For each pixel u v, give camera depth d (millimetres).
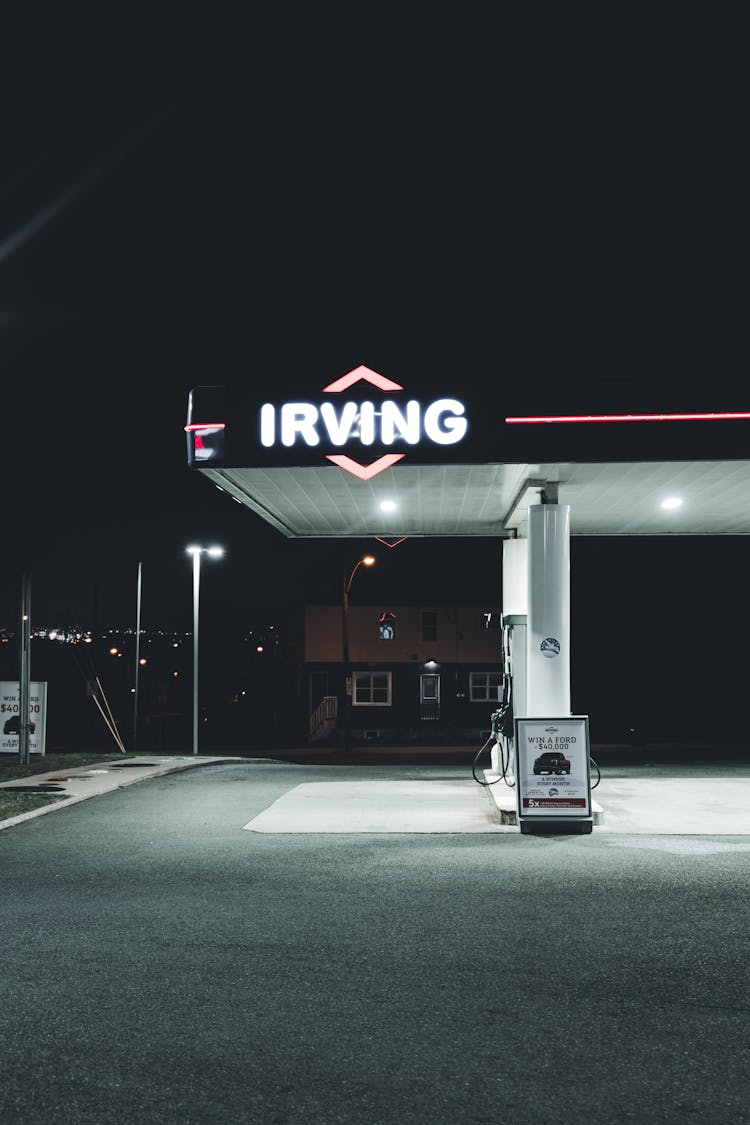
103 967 6527
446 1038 5219
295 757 38156
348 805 14305
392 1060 4914
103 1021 5488
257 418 12828
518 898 8422
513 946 6984
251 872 9641
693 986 6086
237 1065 4855
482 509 16578
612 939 7141
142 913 8000
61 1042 5172
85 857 10594
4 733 25375
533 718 11812
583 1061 4902
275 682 71688
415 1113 4312
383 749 43594
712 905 8125
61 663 84625
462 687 53062
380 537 19719
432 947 6969
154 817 13758
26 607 24953
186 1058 4945
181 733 55750
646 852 10445
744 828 11852
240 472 13320
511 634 14797
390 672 53125
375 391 12703
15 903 8383
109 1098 4473
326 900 8414
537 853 10445
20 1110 4344
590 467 12961
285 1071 4781
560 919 7711
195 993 5977
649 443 12375
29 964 6602
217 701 84625
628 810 13344
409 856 10359
